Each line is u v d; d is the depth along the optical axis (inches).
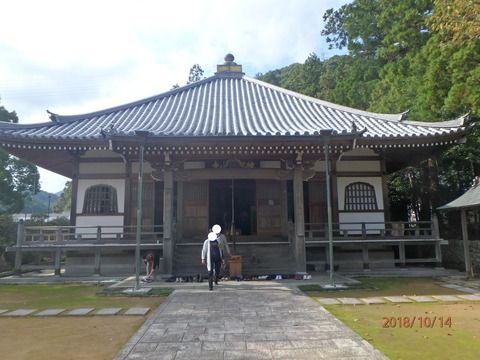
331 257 388.5
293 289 368.2
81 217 544.1
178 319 252.5
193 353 184.9
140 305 306.7
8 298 349.7
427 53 560.7
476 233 618.8
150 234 497.7
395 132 506.3
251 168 467.5
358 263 533.3
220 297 330.0
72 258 521.0
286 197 564.7
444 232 684.7
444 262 611.2
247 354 182.9
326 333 217.6
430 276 474.6
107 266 508.7
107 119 578.9
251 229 655.8
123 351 188.7
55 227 483.8
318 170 584.7
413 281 435.2
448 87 546.9
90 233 487.5
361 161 583.2
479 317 260.7
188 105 658.8
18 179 1127.6
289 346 194.4
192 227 555.8
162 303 308.3
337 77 1307.8
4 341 210.8
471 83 458.0
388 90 842.2
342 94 1093.1
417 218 819.4
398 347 195.0
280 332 219.9
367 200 575.8
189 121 555.8
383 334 218.4
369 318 257.4
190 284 402.0
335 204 568.1
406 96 719.1
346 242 502.3
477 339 209.0
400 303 308.7
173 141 414.9
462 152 674.8
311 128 497.7
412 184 797.9
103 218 544.7
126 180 553.6
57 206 2268.7
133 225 530.0
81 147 484.7
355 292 358.6
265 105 666.2
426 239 511.2
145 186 558.6
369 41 1043.9
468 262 467.8
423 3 665.0
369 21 1015.6
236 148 439.5
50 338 215.8
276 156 469.4
